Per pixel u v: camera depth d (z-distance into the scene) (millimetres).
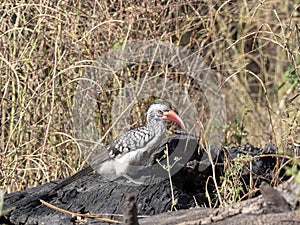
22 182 10508
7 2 10766
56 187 8477
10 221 7871
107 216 7719
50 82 10438
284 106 12445
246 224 5977
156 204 7906
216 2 12047
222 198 8086
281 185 6250
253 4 13000
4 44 10711
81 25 10781
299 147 8719
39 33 10656
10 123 10586
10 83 10953
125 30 10984
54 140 10750
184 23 11531
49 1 10711
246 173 8484
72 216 7746
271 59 14430
